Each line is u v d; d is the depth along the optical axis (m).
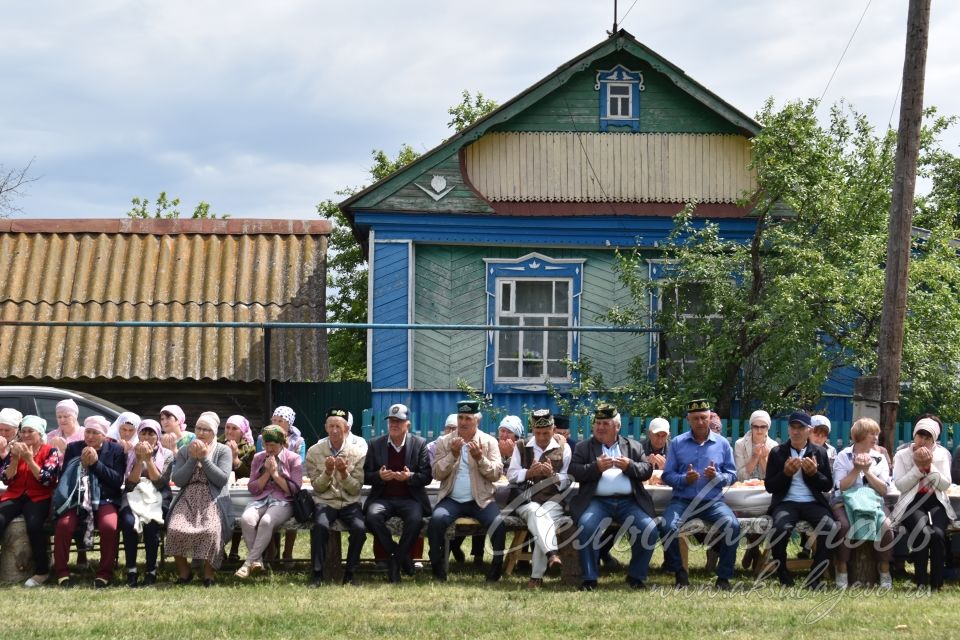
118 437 11.45
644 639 8.27
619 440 10.86
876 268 15.12
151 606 9.31
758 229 15.94
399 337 18.03
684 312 16.97
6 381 16.89
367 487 11.29
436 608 9.28
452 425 12.41
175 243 18.81
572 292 18.34
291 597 9.79
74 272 18.16
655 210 18.28
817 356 15.05
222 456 10.79
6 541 10.60
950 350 14.91
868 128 16.34
